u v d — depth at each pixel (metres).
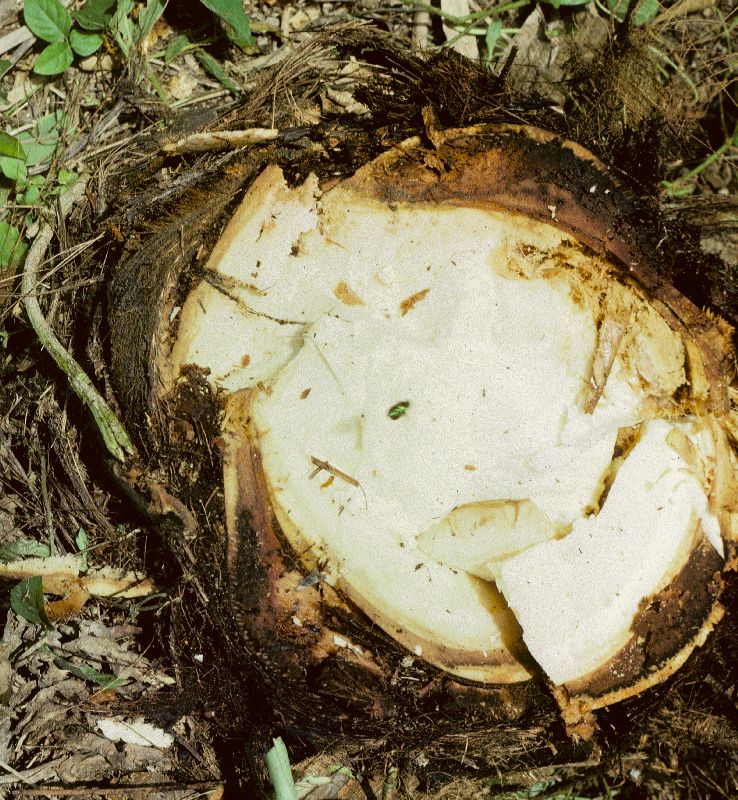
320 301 1.12
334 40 1.29
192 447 1.11
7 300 1.28
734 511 1.18
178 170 1.17
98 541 1.25
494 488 1.18
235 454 1.10
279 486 1.12
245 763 1.25
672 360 1.17
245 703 1.19
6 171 1.29
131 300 1.12
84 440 1.24
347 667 1.13
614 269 1.17
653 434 1.18
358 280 1.12
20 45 1.32
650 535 1.17
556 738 1.21
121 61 1.33
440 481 1.17
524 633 1.15
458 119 1.19
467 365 1.15
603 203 1.16
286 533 1.12
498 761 1.26
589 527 1.17
